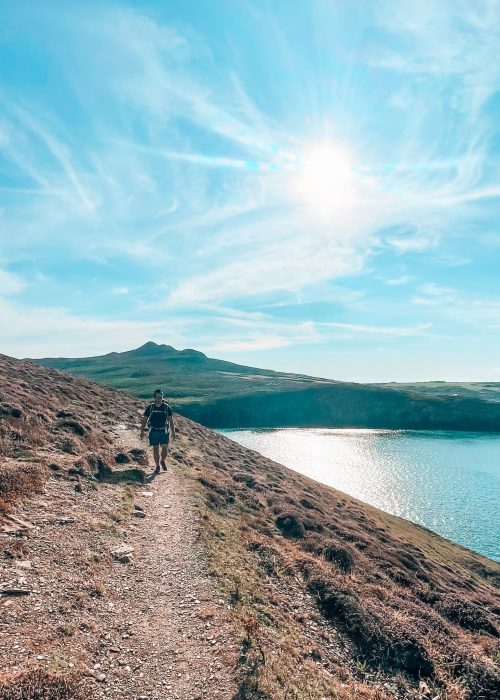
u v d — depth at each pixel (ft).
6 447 51.83
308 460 282.56
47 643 21.26
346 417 563.07
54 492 43.70
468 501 189.37
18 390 83.30
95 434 74.49
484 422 512.22
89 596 26.91
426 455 308.81
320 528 65.41
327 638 32.14
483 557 126.11
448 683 31.17
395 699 27.27
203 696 19.76
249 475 96.53
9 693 16.85
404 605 44.60
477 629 48.52
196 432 142.20
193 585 31.14
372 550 69.00
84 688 18.66
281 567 42.68
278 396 597.93
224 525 49.49
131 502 47.42
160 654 22.61
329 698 23.18
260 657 23.34
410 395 591.37
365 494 200.44
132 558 34.01
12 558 28.71
